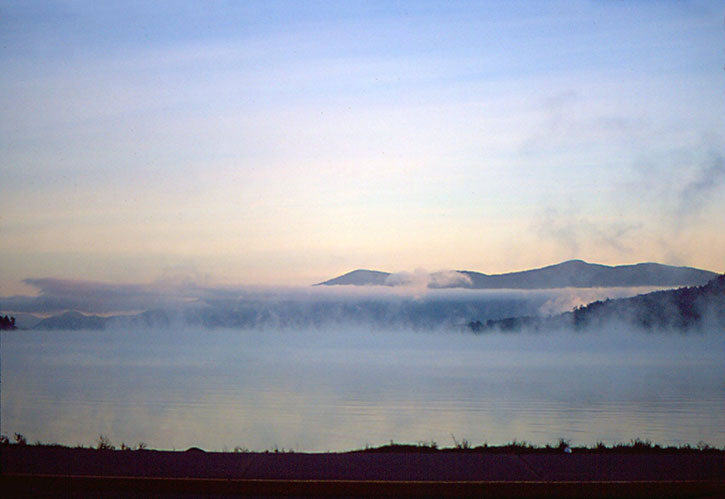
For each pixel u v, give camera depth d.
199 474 8.18
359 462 8.86
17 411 44.28
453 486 7.71
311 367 112.69
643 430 31.94
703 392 60.44
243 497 7.64
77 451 9.51
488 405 50.47
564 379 83.00
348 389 69.19
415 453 9.63
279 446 26.33
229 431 32.59
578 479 7.94
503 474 8.21
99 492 7.77
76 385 72.69
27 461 8.81
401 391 66.56
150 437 29.89
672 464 8.77
